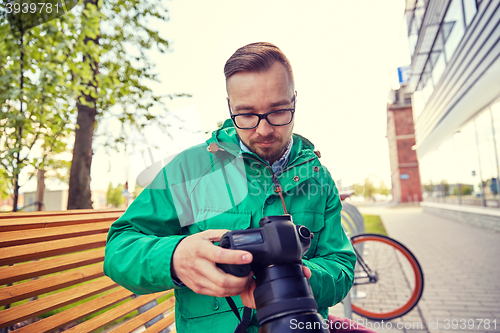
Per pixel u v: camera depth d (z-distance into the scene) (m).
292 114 1.02
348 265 1.13
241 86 0.96
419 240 8.41
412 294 3.26
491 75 8.30
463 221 12.56
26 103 3.69
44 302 0.98
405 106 39.19
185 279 0.71
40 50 4.24
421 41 14.06
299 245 0.68
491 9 7.91
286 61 0.99
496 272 4.86
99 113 5.48
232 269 0.64
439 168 16.56
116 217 1.41
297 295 0.64
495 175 9.23
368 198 54.62
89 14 4.30
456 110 11.95
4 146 3.52
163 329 1.43
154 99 5.57
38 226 1.03
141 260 0.80
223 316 0.97
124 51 5.76
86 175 4.74
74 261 1.10
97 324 1.15
